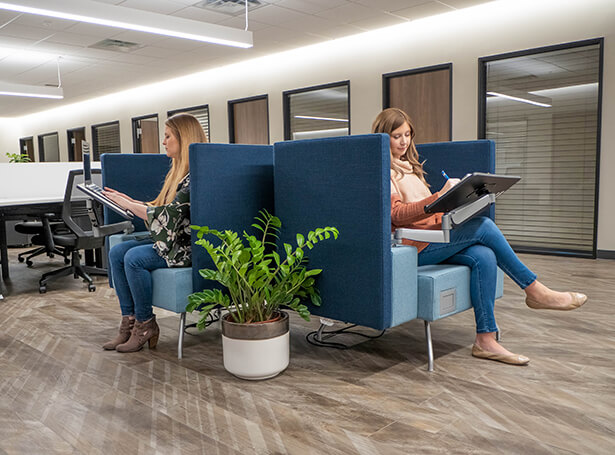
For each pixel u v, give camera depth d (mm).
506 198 4754
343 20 4930
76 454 1322
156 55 6055
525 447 1312
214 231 1732
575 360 1915
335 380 1772
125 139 8523
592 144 4242
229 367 1782
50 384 1791
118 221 2623
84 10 3705
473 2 4496
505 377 1768
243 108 6879
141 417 1523
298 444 1349
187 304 1988
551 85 4422
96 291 3381
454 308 1877
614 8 3996
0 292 3166
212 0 4309
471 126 4844
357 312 1790
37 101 8977
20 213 3473
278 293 1782
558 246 4492
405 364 1910
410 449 1312
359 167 1721
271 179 2125
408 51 5184
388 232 1720
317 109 6156
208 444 1359
